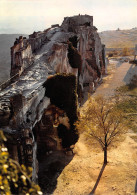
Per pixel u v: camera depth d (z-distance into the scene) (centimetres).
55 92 2633
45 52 3516
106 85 5438
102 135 2816
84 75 5325
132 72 6456
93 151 2864
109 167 2502
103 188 2188
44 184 2291
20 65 2662
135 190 2123
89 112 2680
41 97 2419
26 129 1797
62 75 2653
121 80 5778
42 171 2508
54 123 2789
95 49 5500
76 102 2786
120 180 2278
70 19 5591
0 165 664
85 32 5169
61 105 2700
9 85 2389
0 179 627
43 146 2884
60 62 3453
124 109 3944
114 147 2902
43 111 2466
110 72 6575
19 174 989
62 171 2498
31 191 691
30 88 2294
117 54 9838
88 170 2483
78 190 2191
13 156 1739
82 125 2612
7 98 2008
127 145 2939
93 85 5072
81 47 4906
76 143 3059
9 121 1789
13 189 862
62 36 4447
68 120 2770
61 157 2769
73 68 3912
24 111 1919
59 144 2864
